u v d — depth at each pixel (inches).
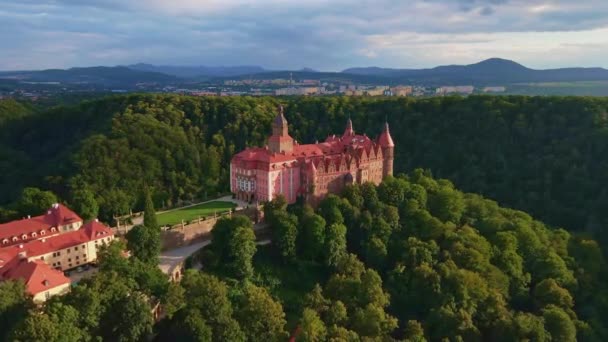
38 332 4030.5
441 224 7726.4
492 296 6328.7
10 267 5236.2
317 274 7145.7
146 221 6446.9
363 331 5334.6
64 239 6156.5
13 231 6338.6
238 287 6422.2
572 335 5954.7
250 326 5201.8
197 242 7440.9
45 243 5984.3
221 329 4953.3
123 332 4692.4
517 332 5792.3
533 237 7721.5
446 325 5728.3
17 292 4611.2
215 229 7022.6
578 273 7480.3
